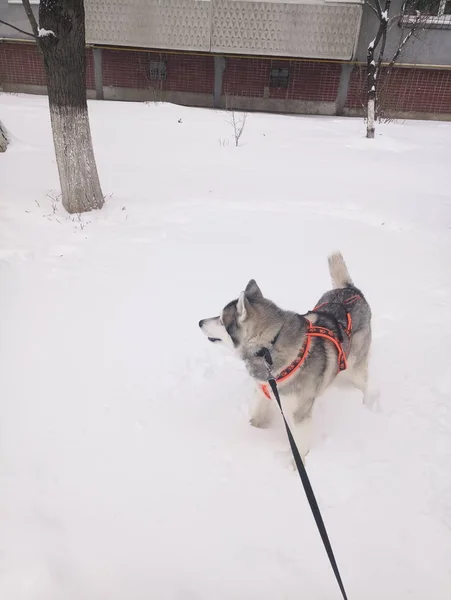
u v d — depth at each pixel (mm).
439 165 10180
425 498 2621
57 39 5555
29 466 2736
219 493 2639
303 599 2125
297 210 7324
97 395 3359
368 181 8844
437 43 16078
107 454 2865
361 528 2449
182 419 3199
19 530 2348
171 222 6699
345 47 15992
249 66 17578
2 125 9422
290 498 2623
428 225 6809
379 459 2889
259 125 13617
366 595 2141
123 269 5309
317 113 18281
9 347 3848
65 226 6254
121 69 18016
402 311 4645
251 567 2248
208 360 3807
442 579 2215
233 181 8516
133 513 2496
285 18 15719
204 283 5066
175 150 10570
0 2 16562
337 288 3480
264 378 2707
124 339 4043
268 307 2719
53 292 4754
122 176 8492
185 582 2174
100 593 2109
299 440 2818
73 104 6102
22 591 2072
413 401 3400
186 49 16641
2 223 6090
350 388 3598
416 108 17594
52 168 8570
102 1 15883
